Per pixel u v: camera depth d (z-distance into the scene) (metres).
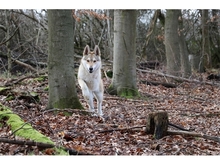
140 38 17.00
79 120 5.71
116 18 8.37
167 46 11.62
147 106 7.34
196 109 7.39
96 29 15.21
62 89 6.09
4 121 5.14
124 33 8.30
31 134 4.57
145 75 11.18
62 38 6.05
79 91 8.16
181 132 5.11
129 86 8.37
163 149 4.80
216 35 17.94
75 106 6.13
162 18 13.34
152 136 5.14
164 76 10.46
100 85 6.40
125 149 4.73
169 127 5.65
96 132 5.21
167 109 7.07
